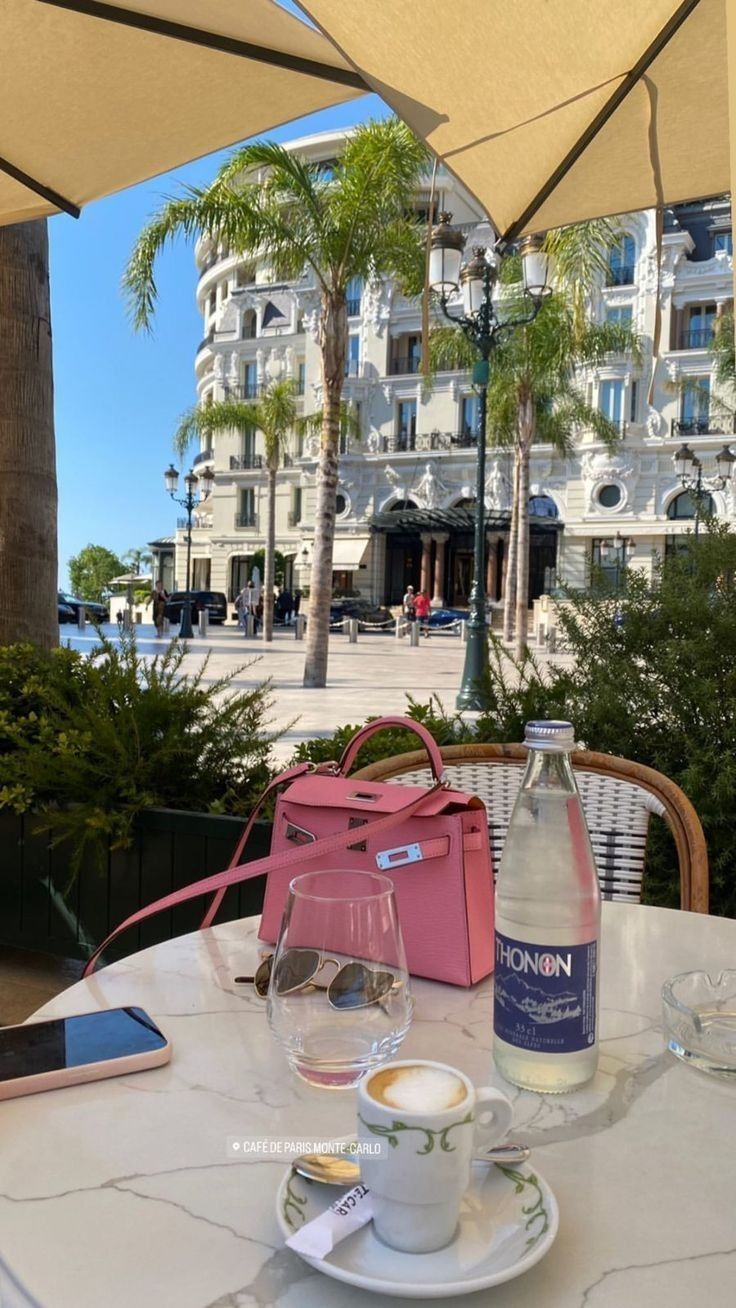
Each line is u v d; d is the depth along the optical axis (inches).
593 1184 29.0
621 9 71.2
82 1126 32.1
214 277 1592.0
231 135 97.1
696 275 1229.1
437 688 512.4
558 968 34.4
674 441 1246.9
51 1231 26.4
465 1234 25.1
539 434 929.5
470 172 93.5
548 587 1365.7
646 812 76.3
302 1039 34.2
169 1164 29.8
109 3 76.6
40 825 125.4
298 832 48.0
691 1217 27.3
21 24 79.9
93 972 46.8
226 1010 42.1
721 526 138.0
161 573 1748.3
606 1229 26.6
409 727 48.4
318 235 449.7
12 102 90.5
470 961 43.7
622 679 128.1
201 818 115.2
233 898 113.9
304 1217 25.9
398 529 1467.8
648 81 80.8
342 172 445.1
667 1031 39.0
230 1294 23.8
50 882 126.1
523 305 708.7
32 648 150.1
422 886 44.7
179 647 141.6
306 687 496.1
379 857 45.1
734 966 48.9
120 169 103.0
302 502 1509.6
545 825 35.2
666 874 115.0
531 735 35.6
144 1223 26.7
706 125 86.8
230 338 1534.2
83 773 122.0
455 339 763.4
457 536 1513.3
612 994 45.1
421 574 1537.9
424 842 44.3
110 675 132.0
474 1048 38.2
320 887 36.2
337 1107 33.4
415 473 1423.5
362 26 71.4
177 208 412.2
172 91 89.0
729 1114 33.6
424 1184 23.8
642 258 1250.0
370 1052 34.3
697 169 93.4
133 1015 40.1
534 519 1331.2
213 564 1583.4
